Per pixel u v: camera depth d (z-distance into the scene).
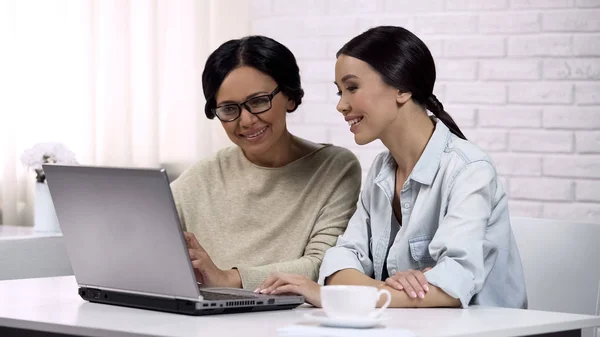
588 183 3.30
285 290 1.84
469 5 3.44
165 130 3.71
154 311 1.73
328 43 3.65
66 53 3.81
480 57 3.43
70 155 3.32
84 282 1.85
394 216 2.15
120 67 3.72
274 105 2.31
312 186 2.42
